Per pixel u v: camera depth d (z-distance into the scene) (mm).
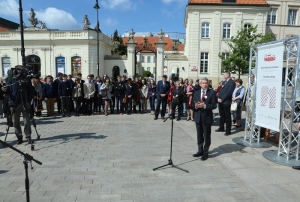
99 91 11992
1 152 5770
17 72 6328
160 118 11070
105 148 6168
